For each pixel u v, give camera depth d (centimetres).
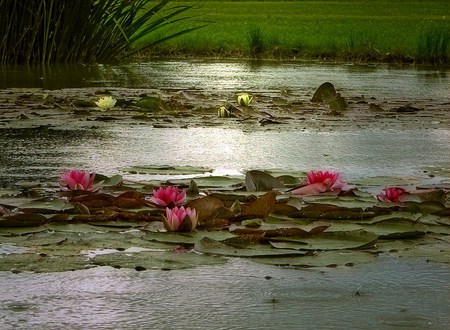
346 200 452
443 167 596
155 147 685
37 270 336
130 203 430
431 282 331
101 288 319
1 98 1030
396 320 288
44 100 990
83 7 1703
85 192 460
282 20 3094
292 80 1372
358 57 1934
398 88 1249
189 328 279
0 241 374
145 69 1602
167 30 2469
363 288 323
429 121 879
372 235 382
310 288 322
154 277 332
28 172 563
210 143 711
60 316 289
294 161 622
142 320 286
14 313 291
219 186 495
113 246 369
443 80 1409
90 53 1761
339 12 3819
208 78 1401
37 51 1684
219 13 3588
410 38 2212
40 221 400
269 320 288
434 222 417
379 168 591
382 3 4744
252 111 923
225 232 390
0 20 1628
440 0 5097
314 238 381
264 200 417
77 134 758
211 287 322
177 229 390
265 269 345
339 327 281
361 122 866
